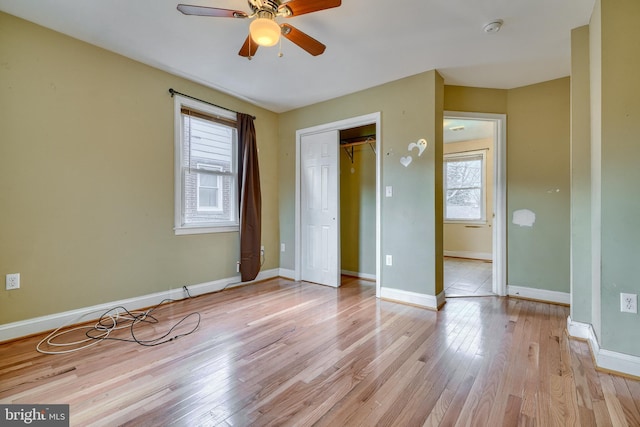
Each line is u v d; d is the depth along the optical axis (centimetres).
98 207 262
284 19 221
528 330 247
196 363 194
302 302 321
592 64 213
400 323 262
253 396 160
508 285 345
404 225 318
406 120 317
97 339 227
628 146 178
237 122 374
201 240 342
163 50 266
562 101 315
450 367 190
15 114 220
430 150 301
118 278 275
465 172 634
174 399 157
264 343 223
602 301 187
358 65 291
